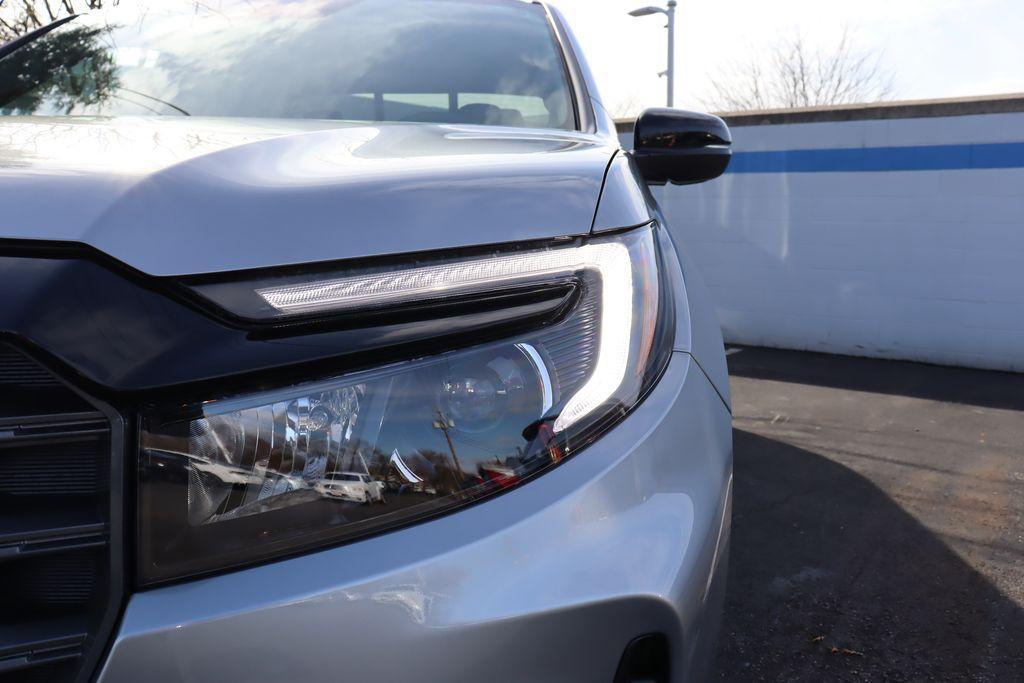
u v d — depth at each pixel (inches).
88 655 31.9
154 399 33.1
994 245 274.1
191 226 36.3
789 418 206.7
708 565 44.0
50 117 59.0
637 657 40.3
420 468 36.5
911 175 284.5
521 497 38.1
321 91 78.9
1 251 34.0
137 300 34.1
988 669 94.3
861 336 299.4
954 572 118.2
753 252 316.5
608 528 39.6
